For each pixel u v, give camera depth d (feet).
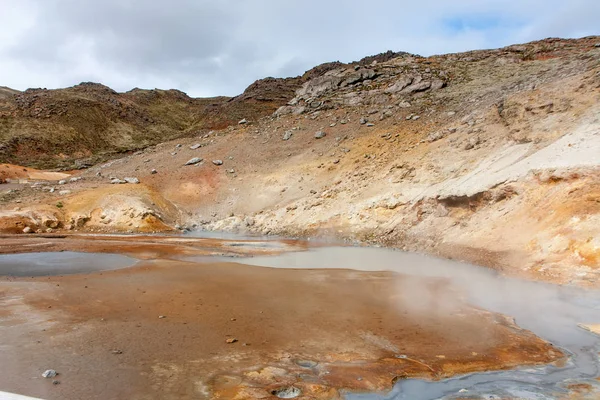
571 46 164.96
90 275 48.49
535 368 24.82
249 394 20.49
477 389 22.18
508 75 143.02
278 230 95.96
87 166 181.78
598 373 24.25
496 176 67.82
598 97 70.08
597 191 50.14
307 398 20.56
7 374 22.08
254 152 140.67
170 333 29.17
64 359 24.26
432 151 96.53
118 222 104.12
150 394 20.38
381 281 46.44
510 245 55.06
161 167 140.77
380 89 163.84
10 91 350.64
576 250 46.42
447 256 61.98
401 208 83.71
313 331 30.27
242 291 41.47
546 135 70.03
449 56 189.88
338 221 90.48
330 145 129.90
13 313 32.63
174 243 80.48
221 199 118.83
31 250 69.51
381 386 22.13
